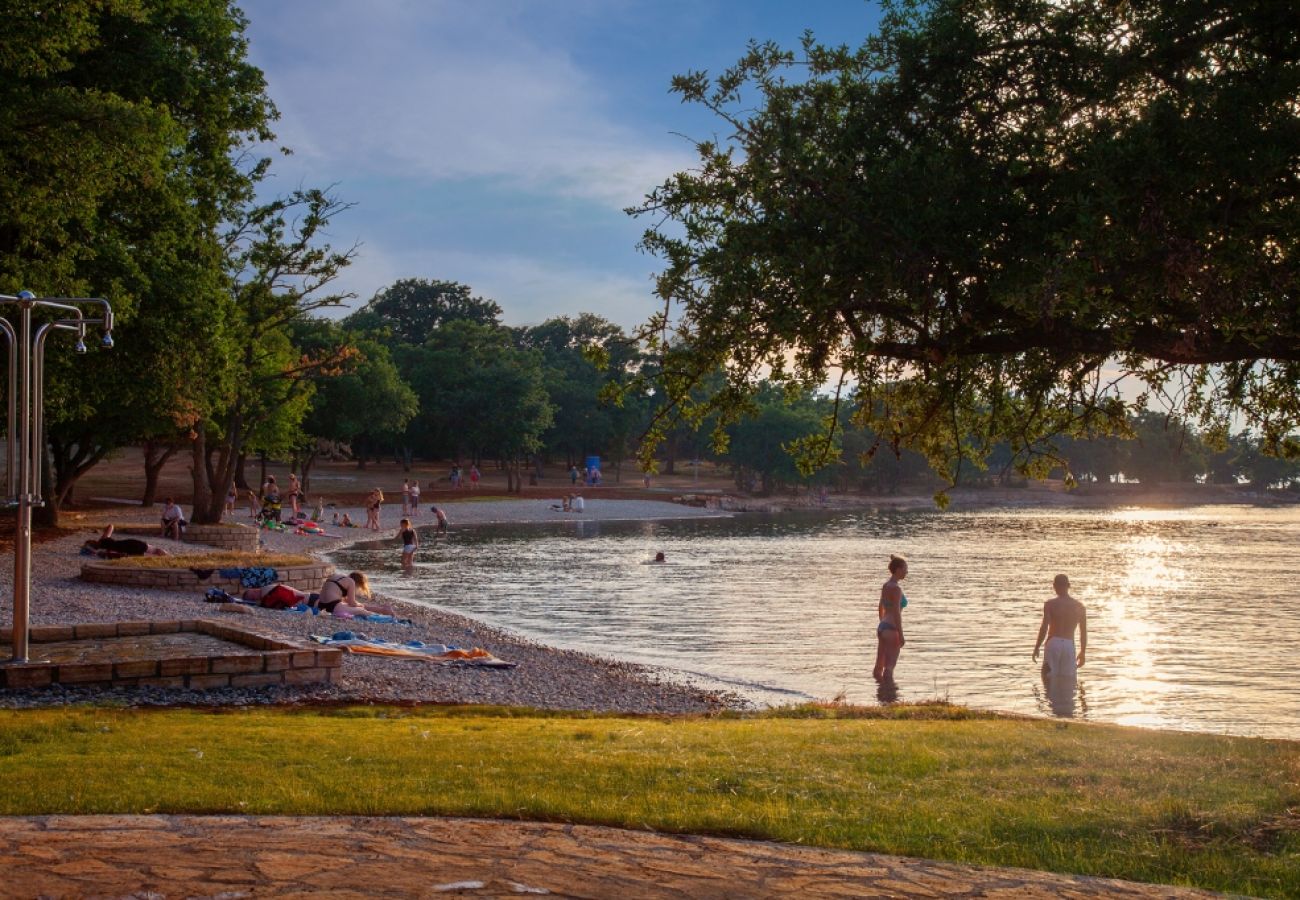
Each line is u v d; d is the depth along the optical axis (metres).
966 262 8.52
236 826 6.52
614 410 127.69
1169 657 22.94
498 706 14.18
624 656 22.59
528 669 18.77
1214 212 8.30
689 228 9.16
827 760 9.36
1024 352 10.26
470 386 109.56
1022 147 9.01
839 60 9.95
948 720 13.52
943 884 5.70
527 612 30.19
